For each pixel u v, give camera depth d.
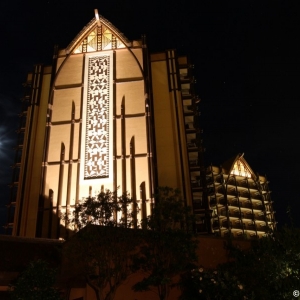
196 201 56.19
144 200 47.31
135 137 51.00
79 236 20.91
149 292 23.53
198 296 19.70
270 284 20.09
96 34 58.53
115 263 20.89
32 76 59.62
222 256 26.39
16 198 54.19
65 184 49.44
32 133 54.44
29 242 26.61
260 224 98.44
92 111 52.97
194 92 61.47
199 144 58.75
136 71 55.00
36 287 19.02
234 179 100.44
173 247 20.69
